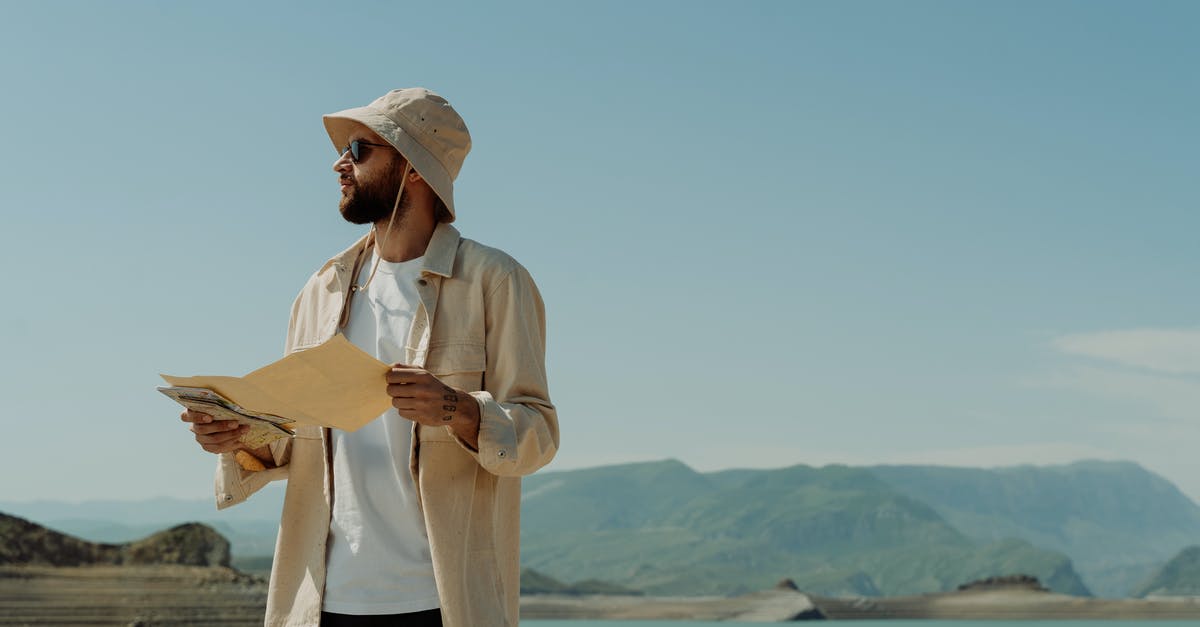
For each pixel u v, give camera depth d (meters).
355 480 3.22
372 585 3.14
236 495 3.37
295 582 3.26
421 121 3.41
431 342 3.29
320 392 2.83
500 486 3.28
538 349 3.40
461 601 3.07
